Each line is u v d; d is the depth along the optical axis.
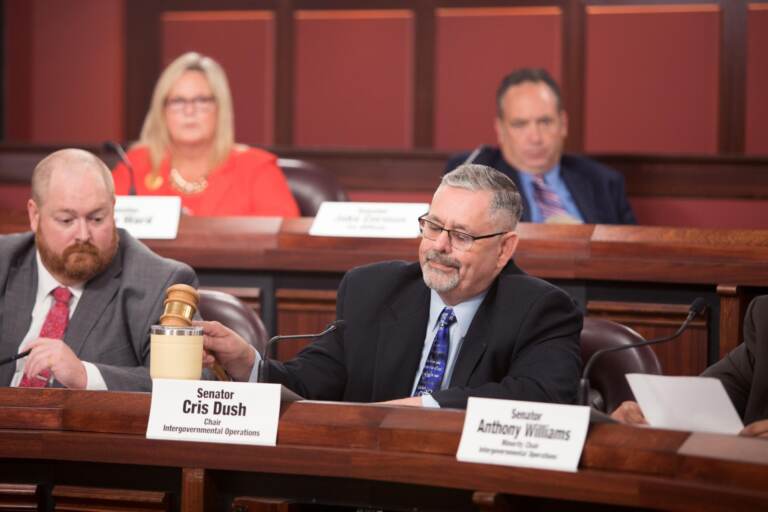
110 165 14.71
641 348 6.75
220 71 10.94
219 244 9.26
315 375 6.73
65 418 5.25
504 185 6.51
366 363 6.70
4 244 7.23
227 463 5.05
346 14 16.30
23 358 6.97
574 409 4.68
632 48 15.45
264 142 16.55
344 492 5.04
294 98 16.48
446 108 16.09
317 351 6.85
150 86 16.95
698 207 14.06
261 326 7.24
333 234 9.06
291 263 9.12
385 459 4.87
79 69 17.05
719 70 15.21
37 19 17.08
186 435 5.11
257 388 5.10
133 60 17.00
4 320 7.03
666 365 8.44
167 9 16.81
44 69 17.12
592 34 15.54
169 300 5.56
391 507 4.99
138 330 6.95
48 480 5.35
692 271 8.27
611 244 8.52
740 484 4.30
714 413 4.93
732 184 13.96
